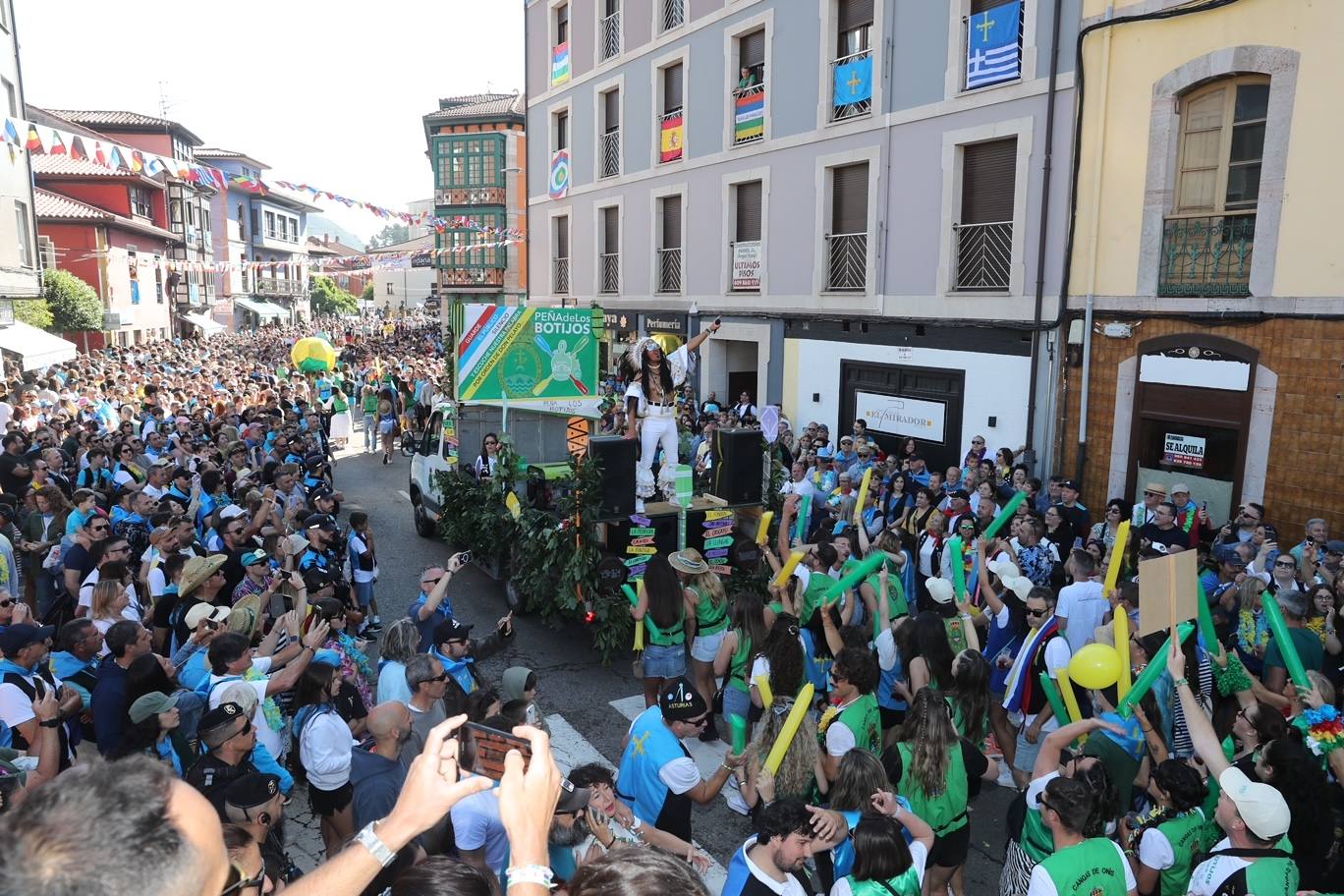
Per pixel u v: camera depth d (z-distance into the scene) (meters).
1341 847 4.13
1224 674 5.79
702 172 18.83
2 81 19.52
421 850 3.21
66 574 7.50
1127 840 4.48
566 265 25.53
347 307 78.50
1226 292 10.17
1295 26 9.28
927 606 9.81
